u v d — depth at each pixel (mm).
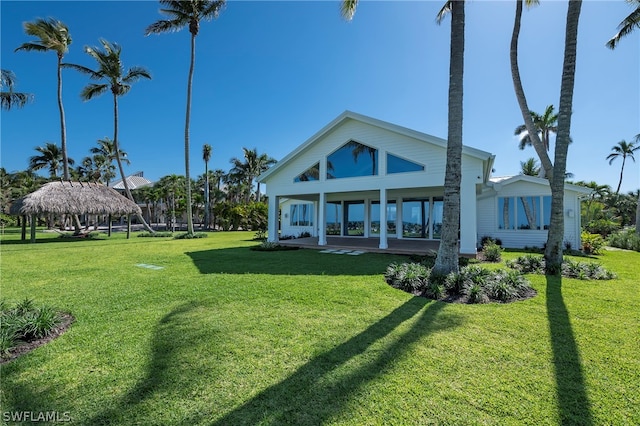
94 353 3074
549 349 3133
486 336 3467
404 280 5816
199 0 18219
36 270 7738
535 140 8836
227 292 5418
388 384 2492
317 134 13039
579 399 2297
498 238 14242
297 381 2545
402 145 11227
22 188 44062
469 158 9859
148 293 5367
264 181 14789
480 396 2334
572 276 6820
